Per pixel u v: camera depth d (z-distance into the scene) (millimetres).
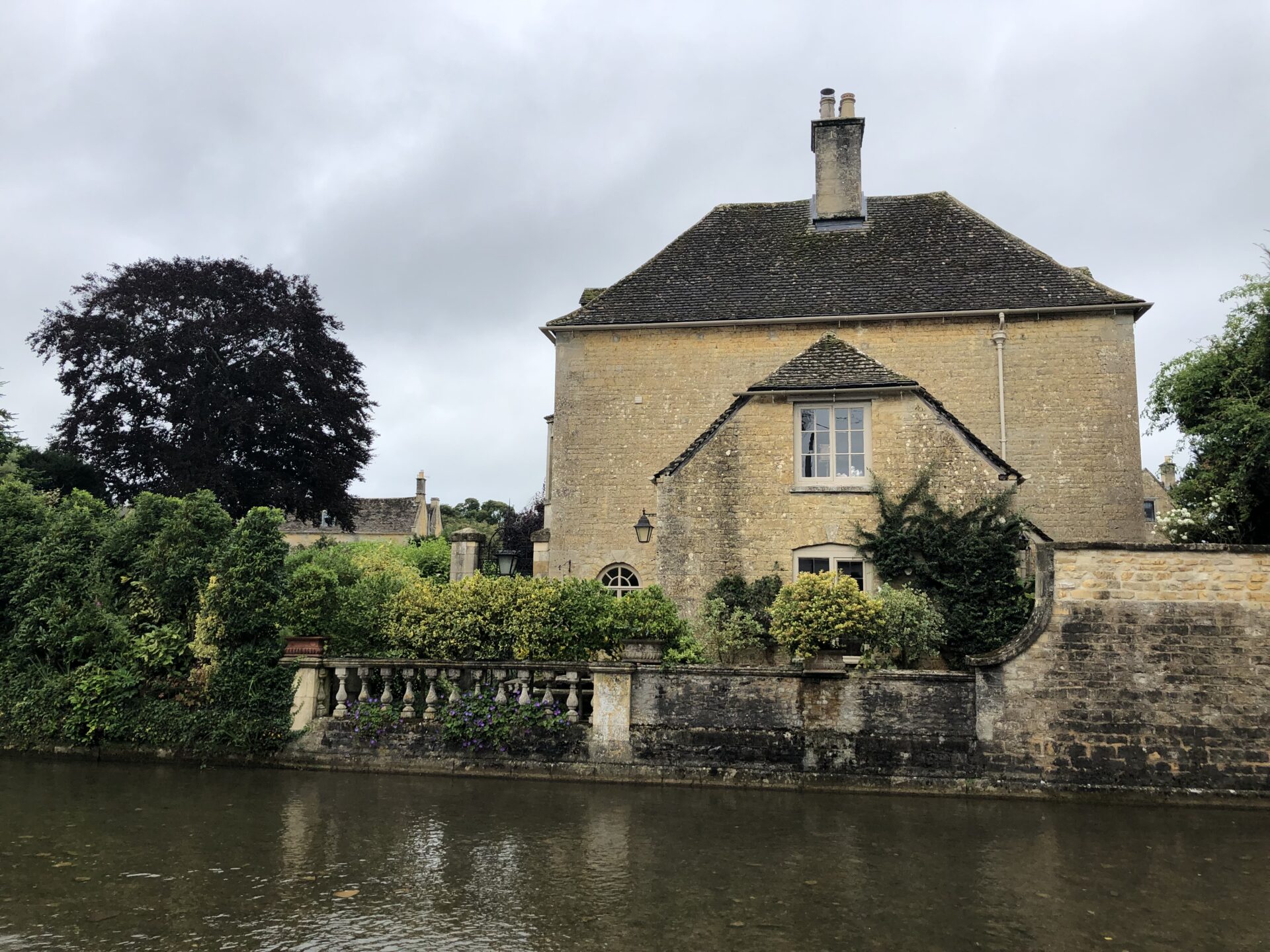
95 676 13312
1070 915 7133
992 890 7688
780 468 15750
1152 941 6621
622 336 21844
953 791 11117
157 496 15117
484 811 10234
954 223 22453
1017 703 11219
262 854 8555
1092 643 11188
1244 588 11047
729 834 9352
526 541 31641
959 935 6691
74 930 6621
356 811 10242
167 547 14164
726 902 7305
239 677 12938
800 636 11648
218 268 30344
